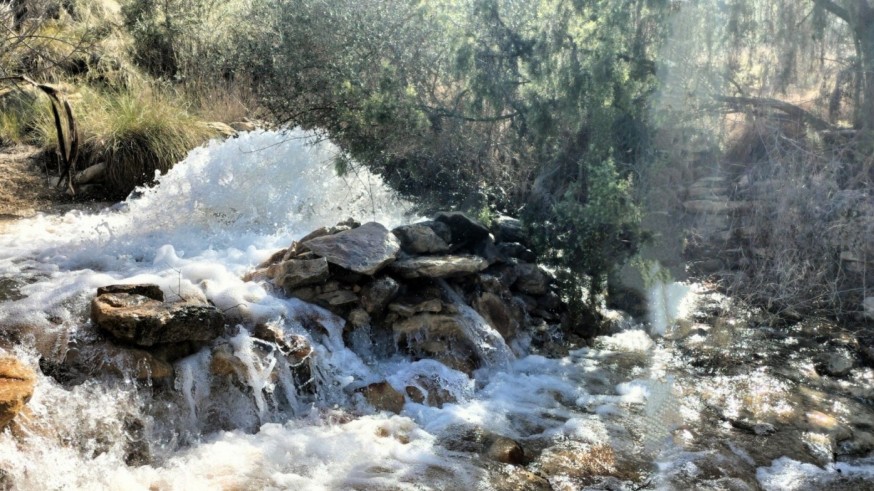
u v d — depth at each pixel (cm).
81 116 789
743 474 374
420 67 674
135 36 985
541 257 597
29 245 550
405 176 682
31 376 335
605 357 518
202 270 475
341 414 407
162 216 609
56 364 366
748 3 587
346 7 698
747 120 629
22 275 477
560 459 379
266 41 834
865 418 438
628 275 582
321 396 423
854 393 471
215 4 1006
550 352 520
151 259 530
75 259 520
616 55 576
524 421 420
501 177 670
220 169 626
